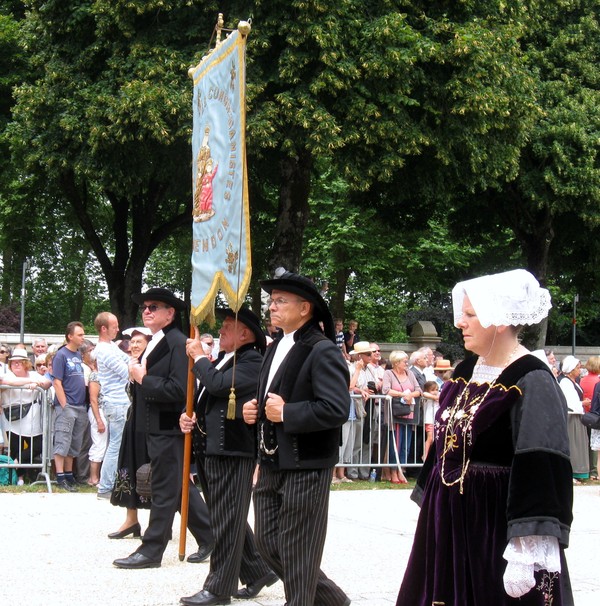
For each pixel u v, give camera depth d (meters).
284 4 15.79
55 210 25.41
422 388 12.30
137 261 21.80
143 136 16.53
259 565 5.69
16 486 10.27
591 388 13.91
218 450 5.38
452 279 31.12
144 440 6.75
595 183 22.11
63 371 10.31
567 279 32.59
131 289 21.75
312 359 4.61
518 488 3.06
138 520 8.19
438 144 16.92
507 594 3.12
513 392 3.22
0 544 7.09
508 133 18.53
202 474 5.64
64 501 9.37
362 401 11.69
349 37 16.08
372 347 12.65
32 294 38.47
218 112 5.98
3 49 20.11
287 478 4.58
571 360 13.52
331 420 4.47
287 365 4.66
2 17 19.94
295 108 15.84
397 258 28.22
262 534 4.71
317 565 4.56
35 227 25.12
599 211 22.80
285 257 18.38
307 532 4.54
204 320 6.15
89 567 6.33
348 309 34.34
